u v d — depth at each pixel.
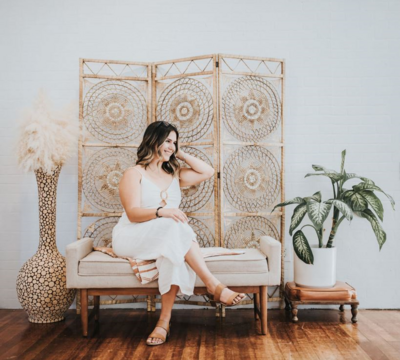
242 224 3.12
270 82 3.16
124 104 3.12
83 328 2.49
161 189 2.68
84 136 3.08
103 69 3.27
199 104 3.07
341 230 3.24
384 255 3.23
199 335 2.52
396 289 3.22
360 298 3.23
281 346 2.32
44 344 2.37
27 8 3.28
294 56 3.28
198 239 3.12
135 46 3.29
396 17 3.27
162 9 3.29
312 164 3.26
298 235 2.80
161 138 2.66
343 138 3.26
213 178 3.06
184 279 2.37
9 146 3.24
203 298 3.18
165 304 2.42
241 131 3.10
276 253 2.50
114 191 3.09
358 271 3.23
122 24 3.29
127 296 3.14
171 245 2.32
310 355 2.18
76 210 3.24
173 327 2.69
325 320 2.84
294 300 2.80
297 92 3.28
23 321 2.84
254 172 3.13
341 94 3.27
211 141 3.02
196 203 3.08
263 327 2.52
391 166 3.24
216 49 3.29
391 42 3.27
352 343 2.36
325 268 2.82
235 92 3.08
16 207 3.23
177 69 3.27
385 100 3.26
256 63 3.29
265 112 3.14
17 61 3.26
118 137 3.13
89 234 3.16
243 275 2.48
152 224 2.41
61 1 3.29
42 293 2.70
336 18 3.29
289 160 3.27
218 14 3.28
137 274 2.40
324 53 3.28
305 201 2.80
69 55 3.27
